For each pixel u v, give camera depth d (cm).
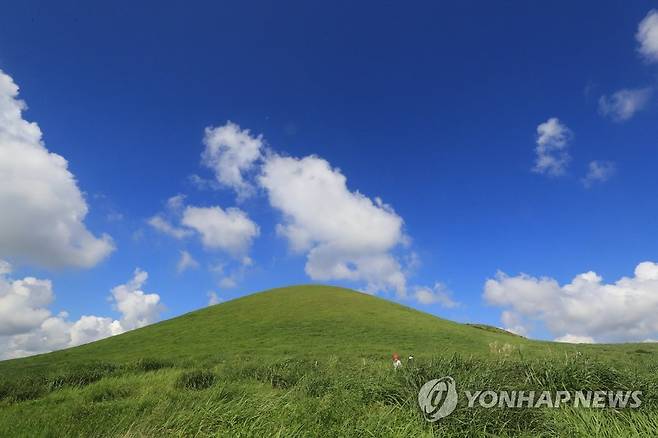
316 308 7312
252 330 5959
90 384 1983
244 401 1070
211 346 4972
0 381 1953
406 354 3881
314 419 962
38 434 1042
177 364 3031
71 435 1036
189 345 5184
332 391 1264
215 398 1225
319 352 4141
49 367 3700
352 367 1811
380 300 8494
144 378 2095
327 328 5956
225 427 940
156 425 1030
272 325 6216
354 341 5125
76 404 1363
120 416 1140
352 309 7312
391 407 1055
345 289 9256
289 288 9144
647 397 1028
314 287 9238
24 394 1808
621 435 834
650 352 4166
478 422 938
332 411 1009
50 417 1212
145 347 5291
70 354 5056
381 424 923
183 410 1084
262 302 7856
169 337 5862
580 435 864
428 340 5234
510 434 927
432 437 880
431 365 1215
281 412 989
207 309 7712
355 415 1001
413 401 1057
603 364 1179
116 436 1002
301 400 1119
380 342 5072
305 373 1694
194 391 1492
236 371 2002
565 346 5069
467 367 1223
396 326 6194
